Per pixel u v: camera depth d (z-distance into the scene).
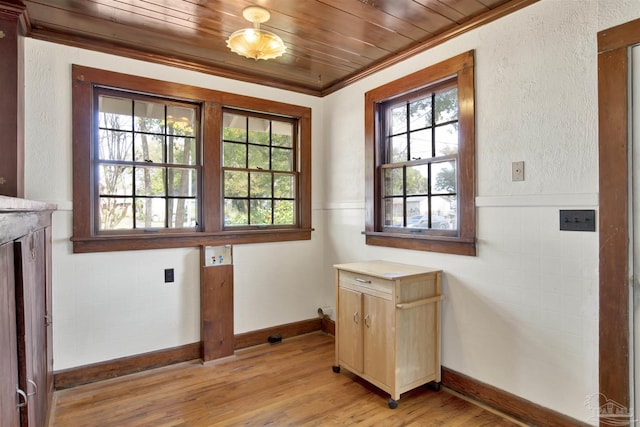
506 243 2.16
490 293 2.25
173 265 2.91
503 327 2.18
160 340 2.86
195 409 2.24
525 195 2.07
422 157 2.76
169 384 2.56
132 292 2.74
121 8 2.15
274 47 2.21
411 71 2.75
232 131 3.26
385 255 3.01
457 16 2.26
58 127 2.48
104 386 2.52
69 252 2.52
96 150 2.66
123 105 2.78
